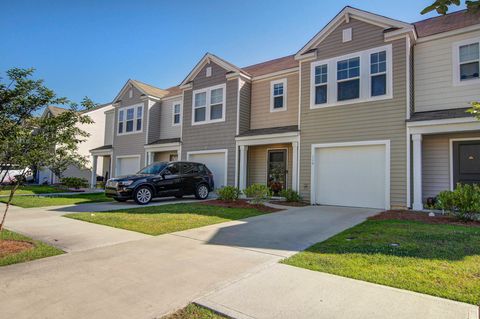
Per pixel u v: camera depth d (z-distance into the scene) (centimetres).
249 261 439
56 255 468
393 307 288
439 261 418
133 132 1909
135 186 1091
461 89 975
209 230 657
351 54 1105
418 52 1061
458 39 991
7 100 538
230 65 1464
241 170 1376
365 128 1053
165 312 285
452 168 976
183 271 396
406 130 970
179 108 1814
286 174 1347
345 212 934
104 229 658
